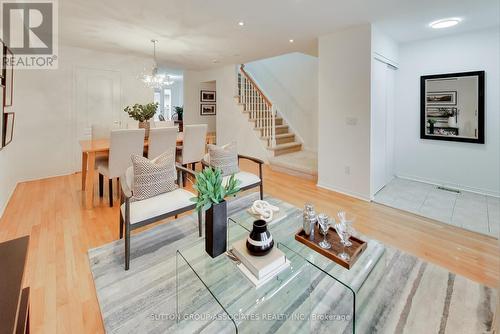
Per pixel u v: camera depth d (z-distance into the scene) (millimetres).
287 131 6508
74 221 2855
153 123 5188
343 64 3625
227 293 1526
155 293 1785
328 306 1677
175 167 2719
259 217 2092
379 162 3834
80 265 2080
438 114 3967
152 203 2260
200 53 5051
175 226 2738
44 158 4547
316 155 5656
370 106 3406
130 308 1652
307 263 1679
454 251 2297
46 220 2873
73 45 4512
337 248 1703
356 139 3605
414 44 4086
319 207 3322
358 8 2828
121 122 5305
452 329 1489
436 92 3941
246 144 6285
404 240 2490
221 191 1688
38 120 4438
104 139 4152
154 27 3475
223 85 6734
